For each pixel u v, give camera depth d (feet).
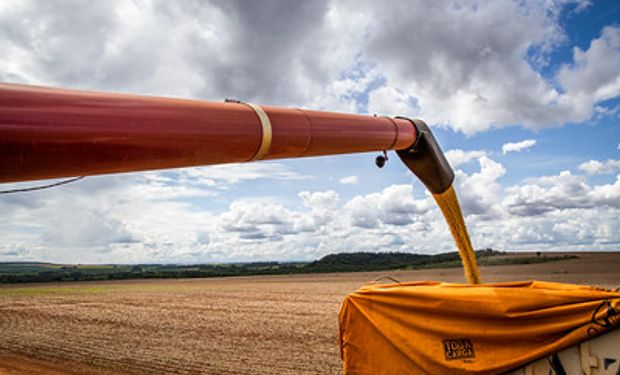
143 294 150.51
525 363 17.37
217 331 64.39
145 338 58.70
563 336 16.88
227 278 338.34
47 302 117.08
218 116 15.17
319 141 20.61
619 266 259.80
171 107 13.78
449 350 18.62
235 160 17.13
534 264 305.73
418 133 30.89
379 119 26.84
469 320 18.43
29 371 40.96
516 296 17.71
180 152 14.01
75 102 11.34
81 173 12.28
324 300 115.34
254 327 67.97
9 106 9.98
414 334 19.38
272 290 165.37
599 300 16.49
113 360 45.42
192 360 45.52
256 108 17.30
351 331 20.74
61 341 56.70
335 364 43.96
